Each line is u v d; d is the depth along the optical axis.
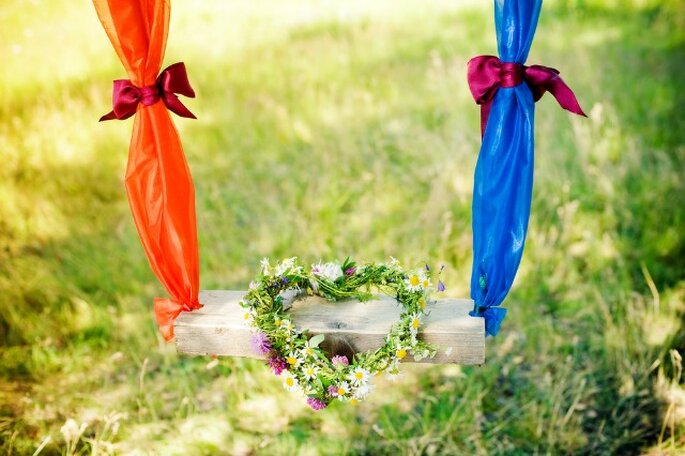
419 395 2.56
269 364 1.93
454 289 2.84
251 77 4.46
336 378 1.89
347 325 1.93
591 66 4.32
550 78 1.86
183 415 2.51
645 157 3.49
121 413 2.46
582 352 2.67
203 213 3.26
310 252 3.02
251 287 1.96
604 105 3.86
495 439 2.42
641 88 4.09
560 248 3.02
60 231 3.19
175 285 1.97
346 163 3.55
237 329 1.95
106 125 3.94
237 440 2.43
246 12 5.66
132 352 2.68
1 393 2.58
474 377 2.59
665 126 3.73
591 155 3.46
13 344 2.76
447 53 4.64
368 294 2.01
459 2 5.72
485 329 1.97
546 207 3.18
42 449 2.41
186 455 2.38
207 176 3.54
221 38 5.09
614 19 5.31
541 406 2.49
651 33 5.00
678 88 4.15
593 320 2.76
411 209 3.22
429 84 4.23
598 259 2.96
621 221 3.13
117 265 3.02
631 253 2.99
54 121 3.95
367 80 4.36
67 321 2.82
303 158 3.66
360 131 3.83
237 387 2.56
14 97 4.23
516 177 1.90
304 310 1.98
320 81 4.35
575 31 5.05
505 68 1.87
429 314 1.96
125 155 3.74
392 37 4.99
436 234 3.04
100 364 2.69
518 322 2.77
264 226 3.14
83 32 5.27
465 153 3.48
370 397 2.55
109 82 4.47
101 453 2.36
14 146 3.71
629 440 2.40
